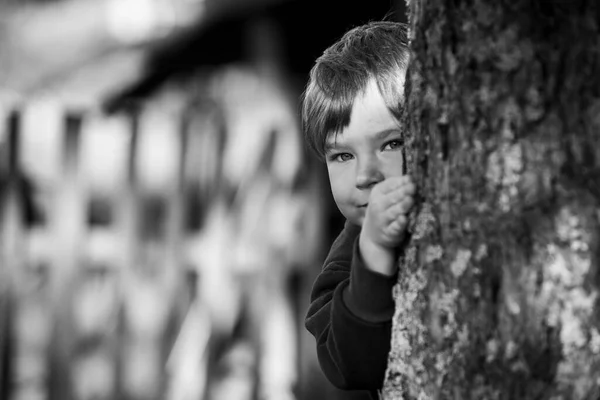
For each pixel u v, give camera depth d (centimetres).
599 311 213
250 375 845
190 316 852
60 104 832
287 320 845
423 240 232
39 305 851
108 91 827
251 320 847
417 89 236
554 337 213
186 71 817
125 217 852
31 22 822
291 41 799
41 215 853
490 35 220
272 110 832
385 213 238
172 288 853
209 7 746
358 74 276
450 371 225
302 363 846
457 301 224
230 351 848
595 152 217
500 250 218
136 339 851
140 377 849
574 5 217
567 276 213
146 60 800
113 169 852
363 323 245
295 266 848
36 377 849
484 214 220
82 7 807
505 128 219
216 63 810
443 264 227
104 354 853
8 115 828
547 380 213
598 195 216
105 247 855
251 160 843
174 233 854
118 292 854
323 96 280
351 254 286
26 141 836
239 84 830
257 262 846
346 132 275
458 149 225
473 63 222
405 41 290
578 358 212
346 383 257
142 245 855
